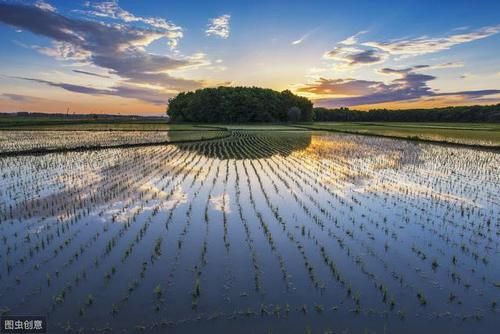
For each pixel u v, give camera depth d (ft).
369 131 180.14
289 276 23.88
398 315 19.65
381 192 48.29
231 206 40.73
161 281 23.04
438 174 61.87
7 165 66.95
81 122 261.24
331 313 19.76
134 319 18.95
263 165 71.15
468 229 33.83
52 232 31.76
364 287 22.61
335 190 49.26
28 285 22.34
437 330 18.47
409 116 430.20
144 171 62.39
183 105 365.61
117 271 24.32
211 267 25.16
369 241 30.55
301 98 398.83
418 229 33.71
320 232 32.58
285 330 18.29
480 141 117.50
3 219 35.29
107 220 35.19
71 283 22.59
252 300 20.93
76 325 18.40
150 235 31.27
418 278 23.90
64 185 50.44
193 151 94.94
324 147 108.78
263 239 30.60
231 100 342.03
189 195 45.50
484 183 54.39
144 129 183.21
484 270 25.16
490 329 18.56
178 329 18.20
